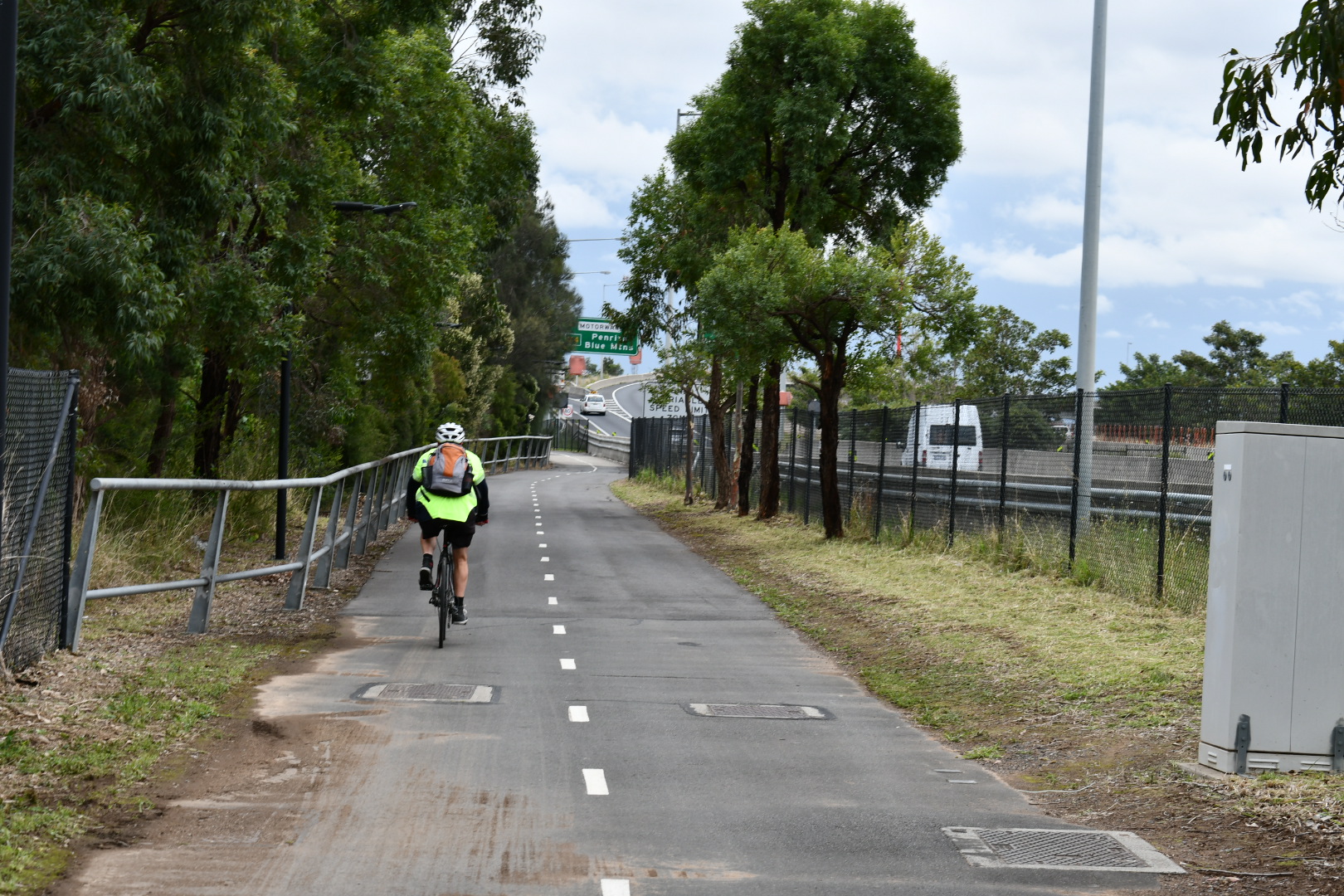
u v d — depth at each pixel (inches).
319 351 1082.7
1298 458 265.9
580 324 2647.6
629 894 189.9
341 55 792.3
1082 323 647.1
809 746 300.5
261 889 185.6
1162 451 499.2
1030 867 209.2
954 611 514.3
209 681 337.4
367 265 861.8
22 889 179.9
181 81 550.6
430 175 927.7
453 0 1033.5
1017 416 674.2
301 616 489.4
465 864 201.8
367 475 810.8
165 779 244.5
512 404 2751.0
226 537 729.6
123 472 665.6
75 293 474.0
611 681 380.5
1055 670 385.7
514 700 342.3
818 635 495.8
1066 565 585.6
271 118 597.9
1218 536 271.9
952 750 304.0
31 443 319.0
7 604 295.7
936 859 212.4
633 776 264.1
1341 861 207.8
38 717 274.5
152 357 506.9
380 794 242.1
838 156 1018.7
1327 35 226.8
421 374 1011.3
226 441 891.4
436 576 452.4
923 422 852.0
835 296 833.5
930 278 832.3
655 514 1253.7
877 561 713.6
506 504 1334.9
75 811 217.0
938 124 995.9
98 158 518.0
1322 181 245.9
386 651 420.2
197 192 564.4
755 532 963.3
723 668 414.3
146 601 471.2
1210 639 273.4
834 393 869.2
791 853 213.9
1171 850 220.8
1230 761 263.9
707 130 1027.3
